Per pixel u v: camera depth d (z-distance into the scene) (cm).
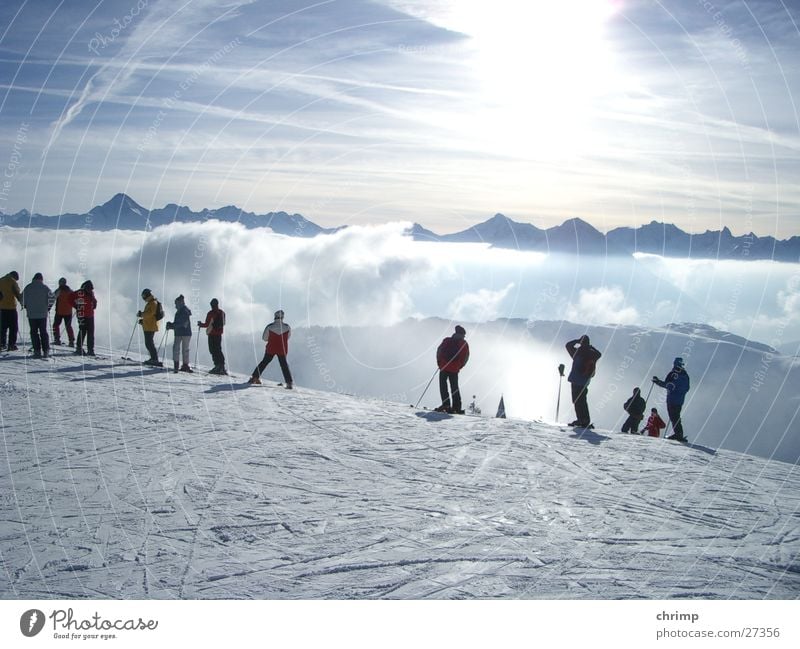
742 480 1074
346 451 1133
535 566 695
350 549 718
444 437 1282
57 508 805
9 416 1267
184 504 834
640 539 782
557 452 1210
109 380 1697
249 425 1284
